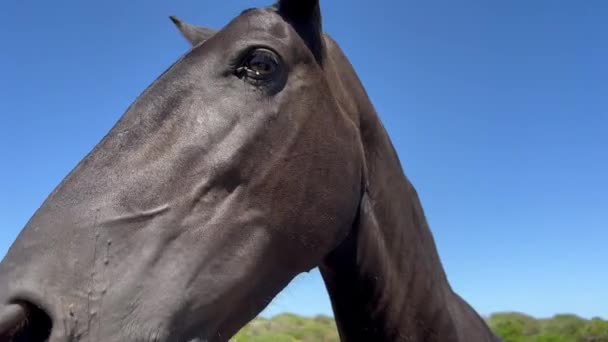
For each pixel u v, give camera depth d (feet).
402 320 2.48
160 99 2.04
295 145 2.14
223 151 2.02
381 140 2.52
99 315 1.73
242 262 2.01
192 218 1.94
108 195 1.85
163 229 1.89
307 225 2.15
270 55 2.13
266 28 2.18
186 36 2.61
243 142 2.05
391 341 2.48
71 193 1.84
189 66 2.11
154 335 1.80
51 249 1.74
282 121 2.12
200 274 1.92
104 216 1.82
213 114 2.04
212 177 1.99
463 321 2.69
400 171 2.61
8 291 1.65
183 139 1.99
